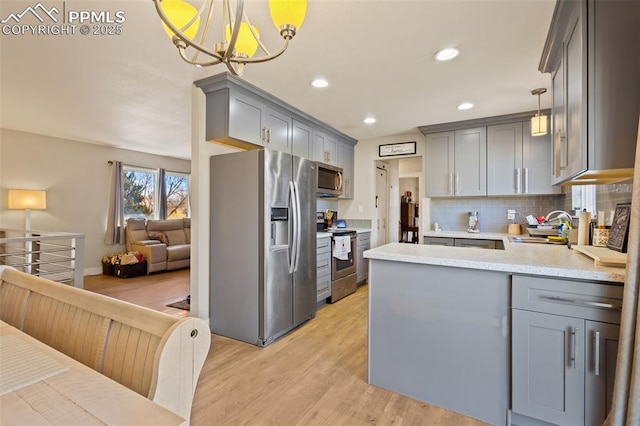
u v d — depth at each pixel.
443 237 3.89
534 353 1.55
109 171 5.65
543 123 2.86
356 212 5.16
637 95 1.39
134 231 5.75
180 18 1.28
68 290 1.14
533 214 3.94
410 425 1.67
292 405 1.84
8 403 0.66
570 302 1.46
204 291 2.95
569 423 1.47
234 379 2.13
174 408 0.79
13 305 1.33
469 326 1.73
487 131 3.89
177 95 3.13
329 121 3.99
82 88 2.95
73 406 0.65
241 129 2.88
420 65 2.46
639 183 1.18
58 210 5.02
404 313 1.93
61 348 1.07
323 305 3.82
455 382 1.78
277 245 2.79
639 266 1.18
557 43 1.95
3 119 3.99
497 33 2.01
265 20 1.87
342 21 1.89
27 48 2.23
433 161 4.24
